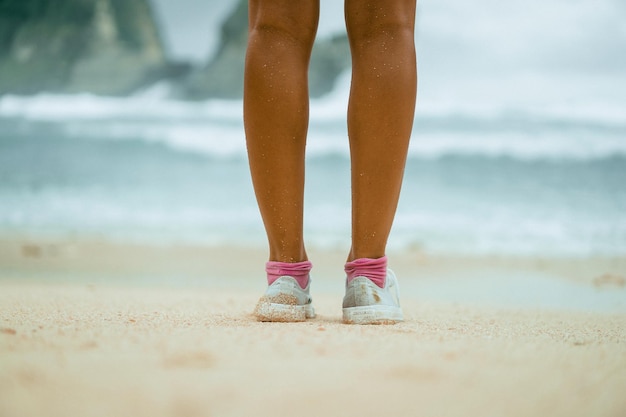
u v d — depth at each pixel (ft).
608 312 11.29
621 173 40.32
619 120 51.47
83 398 4.33
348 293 8.32
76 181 39.91
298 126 8.19
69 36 108.68
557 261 22.17
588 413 4.33
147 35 105.29
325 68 72.90
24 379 4.71
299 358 5.46
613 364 5.57
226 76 98.94
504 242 26.71
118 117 57.98
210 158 46.26
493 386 4.79
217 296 13.34
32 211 32.73
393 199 8.22
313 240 26.81
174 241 26.37
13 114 59.36
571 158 43.32
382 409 4.27
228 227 30.12
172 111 60.95
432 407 4.33
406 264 21.42
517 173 40.52
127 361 5.25
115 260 21.63
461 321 8.84
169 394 4.42
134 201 35.50
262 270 20.59
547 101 61.77
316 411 4.20
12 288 14.53
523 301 14.33
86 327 6.94
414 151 45.03
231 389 4.56
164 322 7.66
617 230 29.01
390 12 8.12
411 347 6.03
